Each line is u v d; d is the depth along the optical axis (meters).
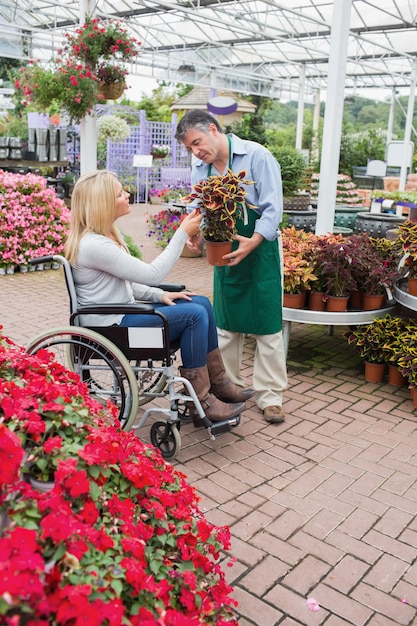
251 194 3.28
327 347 5.07
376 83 20.58
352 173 20.11
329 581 2.26
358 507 2.75
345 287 4.25
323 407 3.85
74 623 1.21
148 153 17.50
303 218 8.16
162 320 2.91
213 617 1.61
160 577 1.54
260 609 2.09
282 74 19.94
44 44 14.72
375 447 3.33
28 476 1.61
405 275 4.74
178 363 4.43
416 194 11.64
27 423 1.62
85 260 2.86
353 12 12.64
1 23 12.95
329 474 3.03
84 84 7.38
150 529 1.62
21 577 1.13
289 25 13.34
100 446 1.59
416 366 3.79
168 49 16.25
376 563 2.37
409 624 2.06
